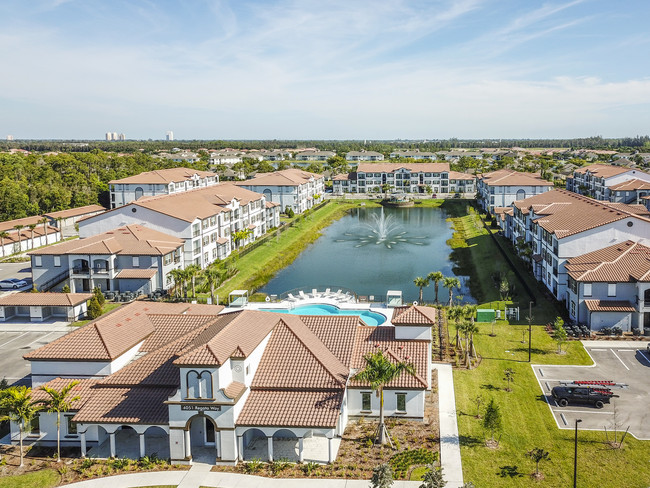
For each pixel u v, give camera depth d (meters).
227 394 41.25
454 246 133.62
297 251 131.25
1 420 44.19
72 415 45.25
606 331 67.75
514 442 44.38
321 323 54.91
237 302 80.38
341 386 44.09
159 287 90.62
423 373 48.72
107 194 179.62
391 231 156.88
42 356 47.91
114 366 48.06
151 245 91.62
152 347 52.03
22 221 129.88
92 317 77.81
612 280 69.31
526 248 102.69
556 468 40.62
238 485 39.22
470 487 33.66
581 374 56.94
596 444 43.62
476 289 95.75
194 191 125.56
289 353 47.66
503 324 73.44
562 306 76.44
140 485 39.47
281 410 42.59
